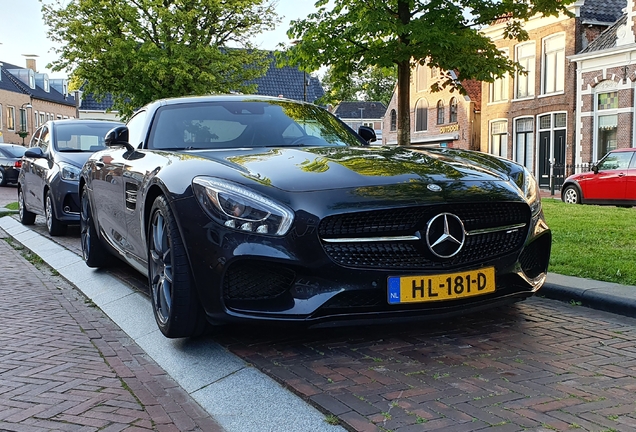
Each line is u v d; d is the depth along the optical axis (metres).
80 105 48.62
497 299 3.38
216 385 2.95
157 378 3.13
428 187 3.23
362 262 3.09
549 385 2.79
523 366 3.05
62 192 8.22
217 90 22.81
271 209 3.06
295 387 2.79
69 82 22.38
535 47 27.30
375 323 3.12
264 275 3.12
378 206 3.06
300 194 3.12
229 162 3.54
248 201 3.10
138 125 4.89
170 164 3.65
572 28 25.44
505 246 3.41
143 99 21.72
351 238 3.08
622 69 23.34
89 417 2.56
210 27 23.25
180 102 4.77
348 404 2.59
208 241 3.13
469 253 3.29
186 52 21.72
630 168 14.66
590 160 24.75
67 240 8.21
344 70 12.99
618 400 2.62
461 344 3.41
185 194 3.30
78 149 9.10
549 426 2.37
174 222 3.37
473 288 3.25
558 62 26.48
